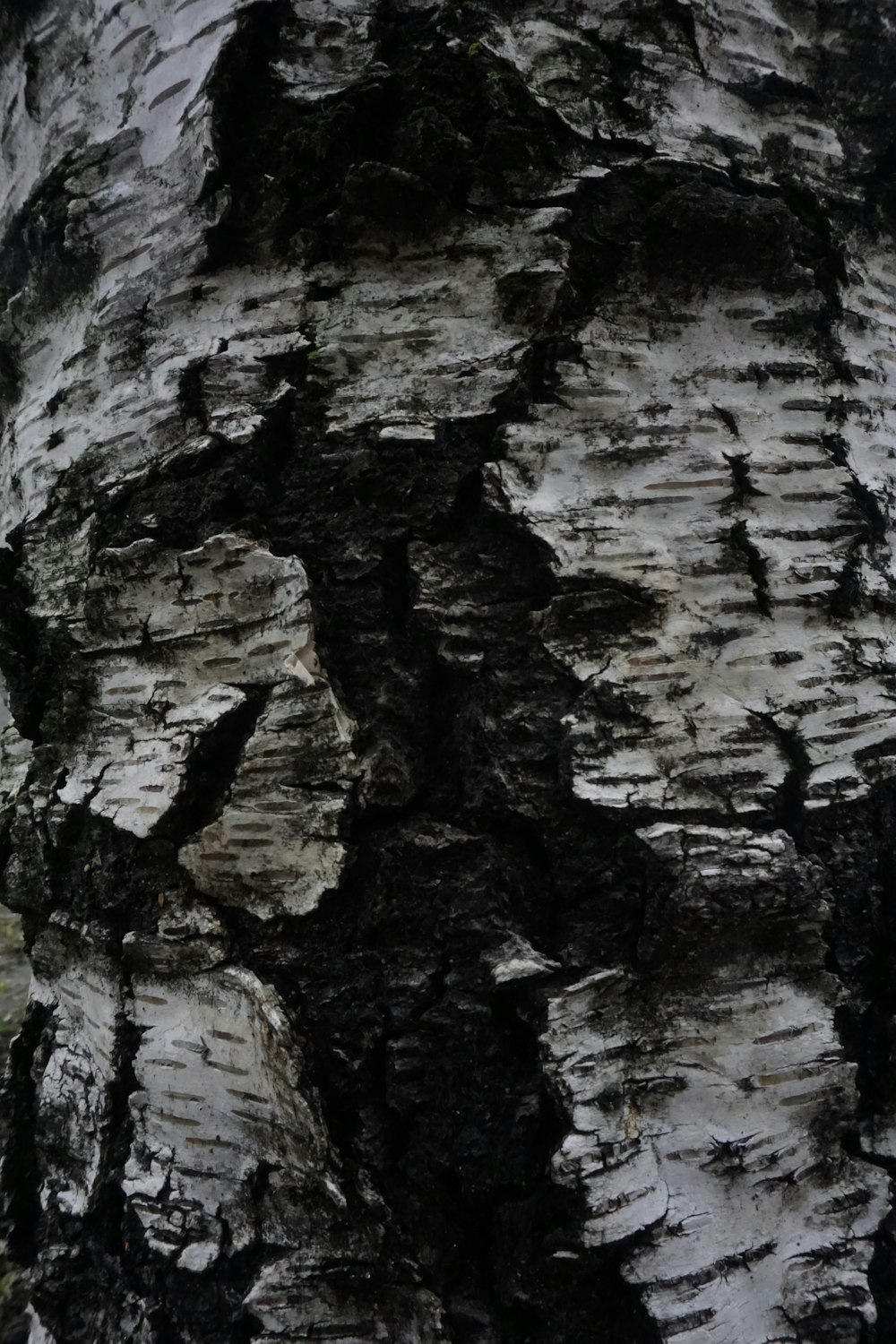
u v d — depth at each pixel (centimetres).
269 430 78
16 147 87
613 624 76
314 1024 76
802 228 80
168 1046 78
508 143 77
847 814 77
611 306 78
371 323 78
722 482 78
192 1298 77
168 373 79
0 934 152
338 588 77
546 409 77
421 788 77
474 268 78
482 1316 75
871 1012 77
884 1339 75
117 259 81
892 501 80
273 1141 76
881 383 81
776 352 79
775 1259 75
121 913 79
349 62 78
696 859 75
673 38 79
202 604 78
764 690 77
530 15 78
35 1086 83
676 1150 75
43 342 85
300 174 78
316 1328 75
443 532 77
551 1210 74
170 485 79
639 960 75
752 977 75
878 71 81
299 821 76
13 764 88
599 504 77
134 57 81
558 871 76
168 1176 78
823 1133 76
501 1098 75
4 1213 84
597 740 75
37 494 83
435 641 77
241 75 78
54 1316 80
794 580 77
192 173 79
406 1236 75
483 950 75
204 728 77
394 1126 76
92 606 80
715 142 79
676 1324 74
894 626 79
